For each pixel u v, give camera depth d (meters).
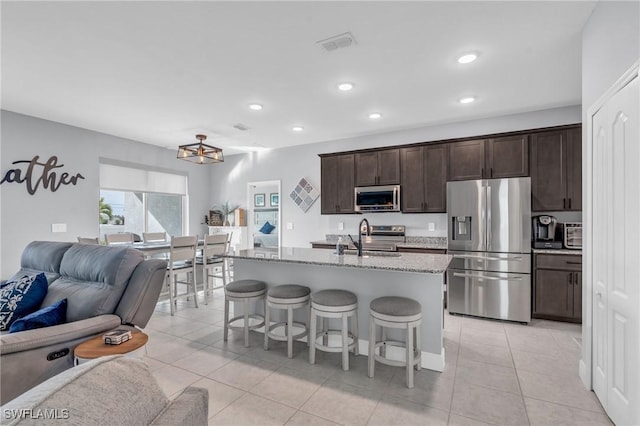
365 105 3.79
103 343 1.75
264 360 2.62
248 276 3.38
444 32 2.31
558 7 2.03
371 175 4.79
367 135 5.16
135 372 0.65
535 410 1.93
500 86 3.25
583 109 2.20
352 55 2.64
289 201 5.95
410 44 2.47
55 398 0.50
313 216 5.68
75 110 3.93
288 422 1.83
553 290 3.53
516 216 3.57
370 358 2.34
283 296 2.67
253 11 2.07
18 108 3.86
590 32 2.10
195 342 3.01
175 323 3.57
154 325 3.50
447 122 4.46
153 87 3.25
